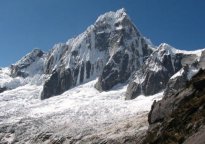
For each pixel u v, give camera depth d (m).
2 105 199.38
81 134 121.88
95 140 111.31
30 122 150.38
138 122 118.25
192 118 19.80
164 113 25.50
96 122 139.25
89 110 161.75
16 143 130.75
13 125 147.62
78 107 170.62
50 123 147.62
